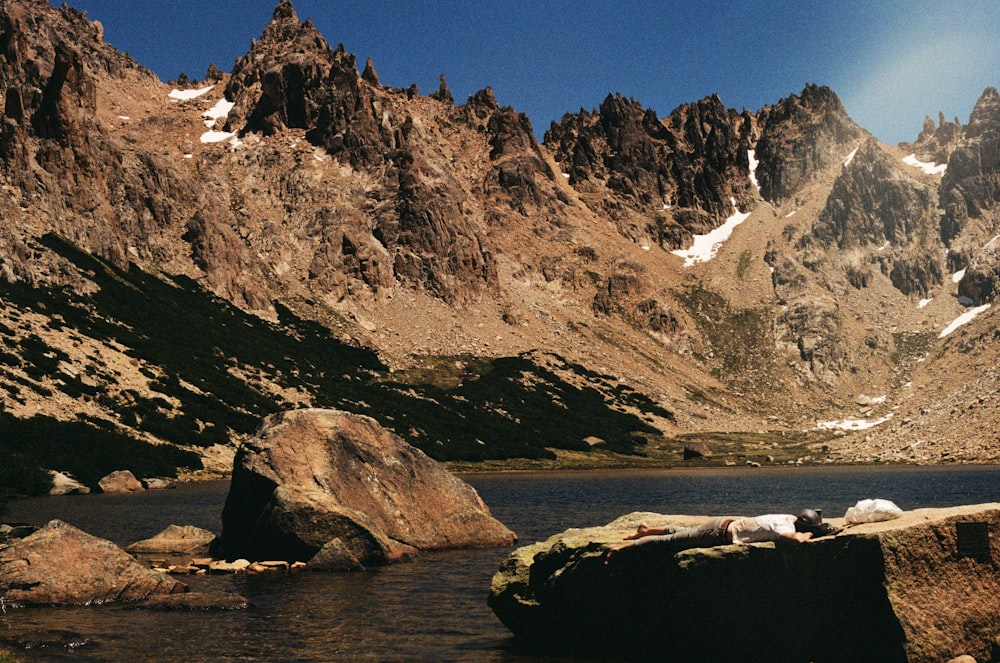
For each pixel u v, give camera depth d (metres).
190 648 20.42
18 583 25.45
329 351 165.75
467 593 27.55
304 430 37.16
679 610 17.06
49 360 100.12
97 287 135.75
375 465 38.06
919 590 14.95
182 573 32.06
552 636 19.92
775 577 15.94
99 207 157.12
